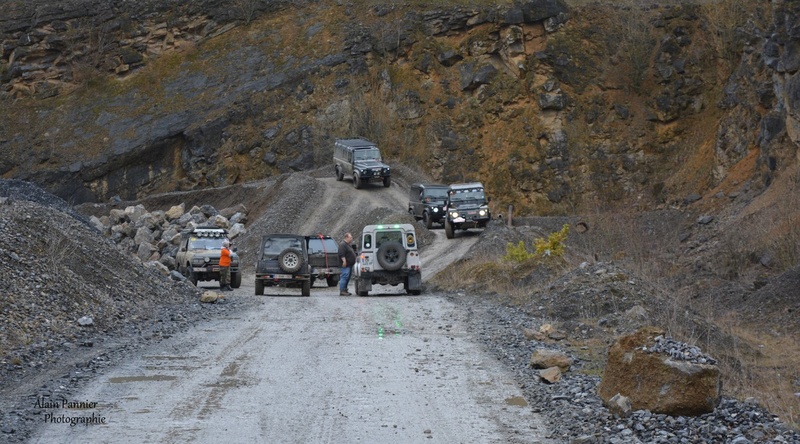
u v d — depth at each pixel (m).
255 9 109.50
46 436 10.36
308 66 101.38
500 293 29.94
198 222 67.62
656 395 11.23
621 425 10.73
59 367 14.74
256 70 102.81
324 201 70.94
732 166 76.19
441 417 11.56
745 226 56.06
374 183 76.94
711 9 94.06
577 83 93.56
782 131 61.31
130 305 23.59
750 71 77.94
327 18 106.69
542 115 92.75
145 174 97.50
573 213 87.69
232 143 97.06
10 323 17.25
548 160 90.31
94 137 99.50
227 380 13.89
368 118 96.75
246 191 81.38
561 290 23.88
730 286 36.19
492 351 17.16
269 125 98.00
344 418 11.46
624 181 88.56
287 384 13.62
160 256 58.41
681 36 93.44
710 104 90.44
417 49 100.00
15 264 20.55
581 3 100.00
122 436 10.40
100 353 16.30
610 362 11.96
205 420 11.24
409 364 15.56
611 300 22.73
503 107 94.31
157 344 17.72
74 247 24.89
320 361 15.81
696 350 11.47
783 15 57.97
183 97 102.19
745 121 77.25
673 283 37.53
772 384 17.67
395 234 32.53
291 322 22.14
